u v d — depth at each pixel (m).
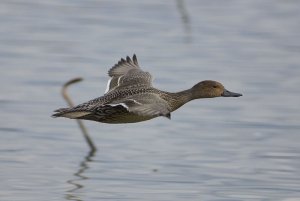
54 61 21.16
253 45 23.23
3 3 27.08
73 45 22.72
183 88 18.94
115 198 12.57
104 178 13.62
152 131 16.44
